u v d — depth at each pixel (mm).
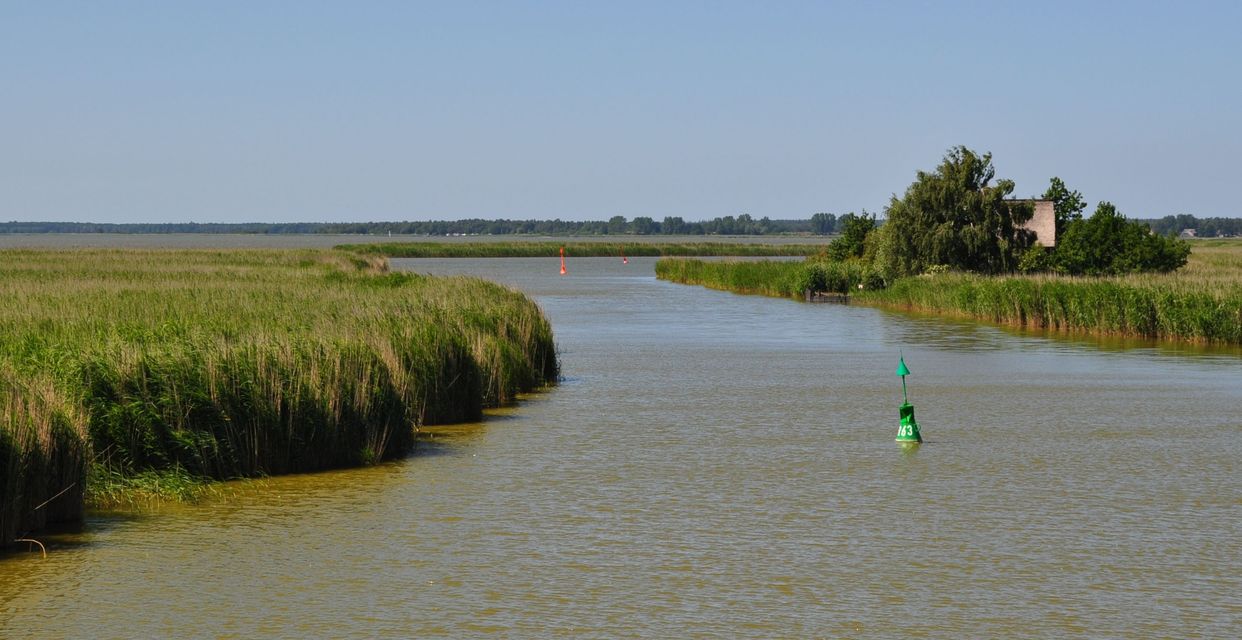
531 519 16781
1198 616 12734
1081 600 13250
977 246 74000
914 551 15117
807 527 16312
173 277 51031
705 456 21484
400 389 22719
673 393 30422
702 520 16688
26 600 13281
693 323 55438
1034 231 77000
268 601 13242
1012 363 37719
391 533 16047
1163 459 21172
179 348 20188
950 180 75125
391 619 12672
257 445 19609
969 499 17984
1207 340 44906
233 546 15406
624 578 14039
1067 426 24953
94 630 12375
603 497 18156
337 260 81750
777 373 35000
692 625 12477
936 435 23812
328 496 18266
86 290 38125
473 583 13859
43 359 18797
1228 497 18109
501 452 21922
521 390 30641
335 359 21281
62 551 15164
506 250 190875
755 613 12828
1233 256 104062
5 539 15312
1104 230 70062
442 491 18594
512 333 32062
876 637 12133
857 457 21391
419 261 156875
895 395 30000
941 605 13086
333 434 20469
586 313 62250
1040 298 53156
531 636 12172
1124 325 48312
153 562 14711
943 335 48812
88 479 17312
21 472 15461
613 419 25984
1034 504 17656
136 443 18438
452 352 25906
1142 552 15070
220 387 19547
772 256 178750
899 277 75000
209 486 18766
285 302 33375
